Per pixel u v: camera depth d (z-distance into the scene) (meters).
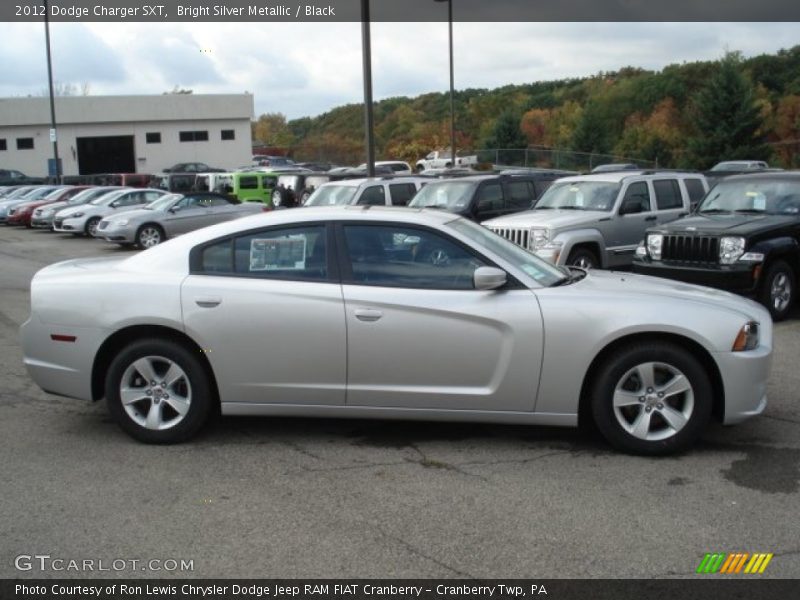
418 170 50.88
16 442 5.54
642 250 10.27
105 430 5.79
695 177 13.52
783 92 62.00
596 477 4.80
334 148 69.06
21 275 15.73
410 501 4.48
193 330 5.24
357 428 5.78
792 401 6.35
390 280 5.23
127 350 5.36
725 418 5.10
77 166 55.75
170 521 4.25
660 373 5.11
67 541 4.03
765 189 10.73
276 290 5.22
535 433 5.62
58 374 5.46
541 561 3.78
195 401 5.38
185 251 5.45
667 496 4.50
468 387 5.17
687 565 3.73
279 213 5.57
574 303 5.08
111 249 21.50
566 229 11.48
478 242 5.35
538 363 5.08
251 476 4.87
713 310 5.09
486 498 4.51
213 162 59.16
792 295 9.91
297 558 3.84
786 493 4.54
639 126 56.16
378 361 5.17
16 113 54.00
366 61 15.88
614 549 3.88
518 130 56.78
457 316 5.09
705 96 47.53
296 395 5.29
